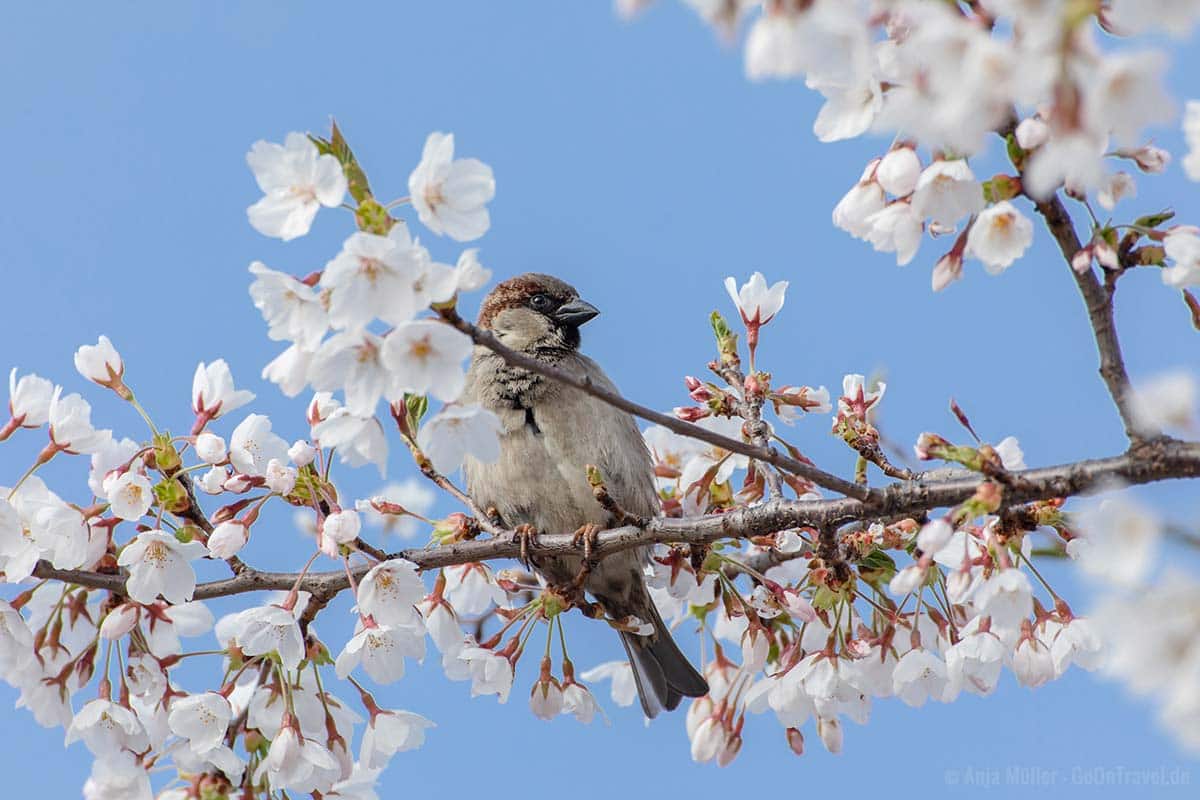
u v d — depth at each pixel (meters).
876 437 8.83
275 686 8.52
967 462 7.29
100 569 8.81
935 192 6.83
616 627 9.53
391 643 8.45
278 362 6.64
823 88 6.34
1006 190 6.73
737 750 10.01
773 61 4.96
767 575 10.20
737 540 9.75
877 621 9.02
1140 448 7.12
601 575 10.69
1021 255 6.79
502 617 9.95
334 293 6.23
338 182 6.36
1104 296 6.99
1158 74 4.52
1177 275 6.77
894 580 6.69
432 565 9.41
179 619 8.77
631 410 7.09
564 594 9.27
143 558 8.29
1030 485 7.25
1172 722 4.63
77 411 8.77
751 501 10.09
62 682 8.71
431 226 6.40
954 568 8.30
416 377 6.46
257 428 8.86
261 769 8.39
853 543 8.79
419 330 6.40
